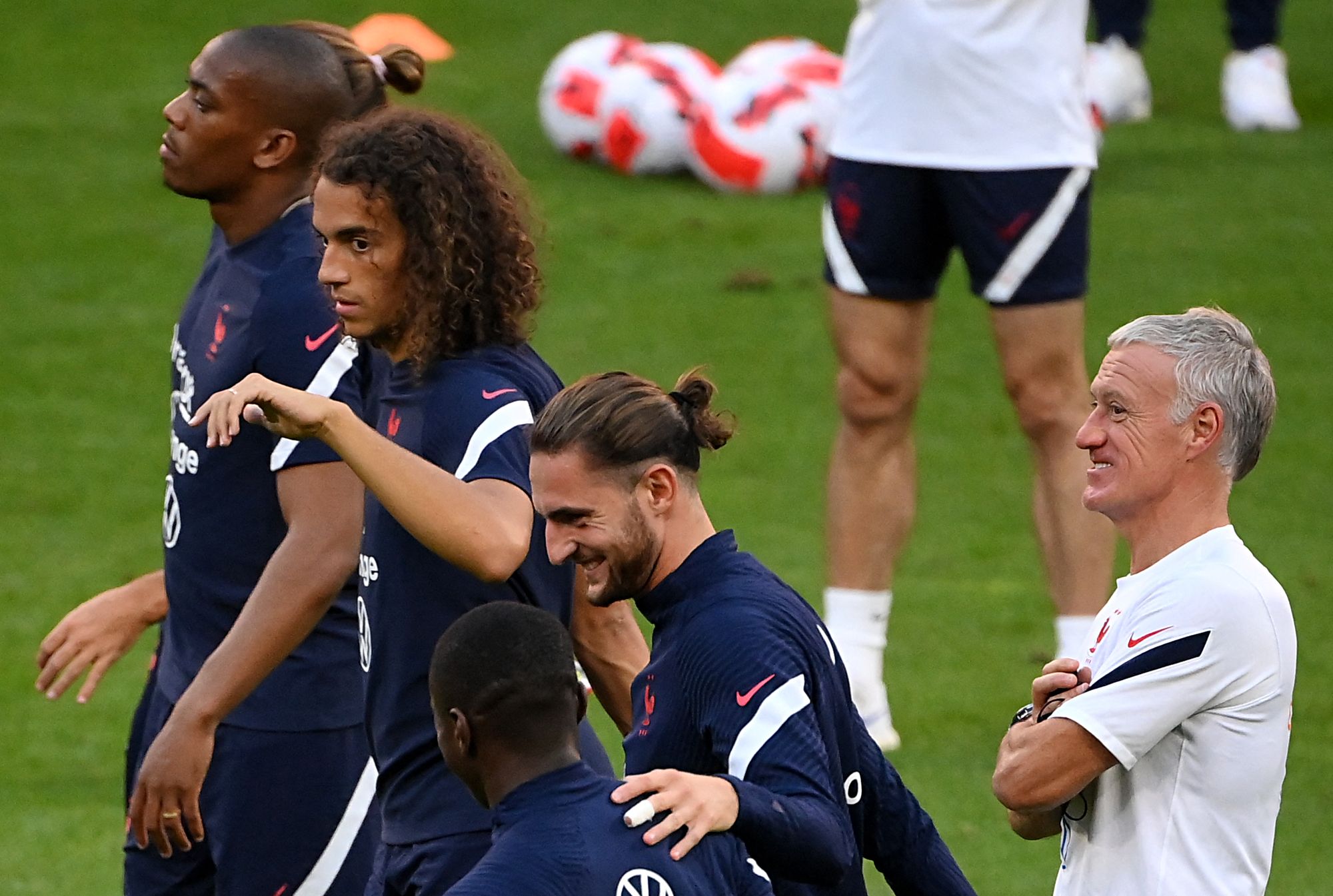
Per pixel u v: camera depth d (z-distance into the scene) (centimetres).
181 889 1648
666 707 1139
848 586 2498
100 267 4825
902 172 2434
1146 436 1198
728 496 3606
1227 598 1170
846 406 2503
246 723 1563
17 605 3088
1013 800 1191
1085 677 1217
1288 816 2245
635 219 5122
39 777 2445
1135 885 1182
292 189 1586
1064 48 2416
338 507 1475
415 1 6788
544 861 1034
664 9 6831
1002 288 2423
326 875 1578
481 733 1070
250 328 1542
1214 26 6806
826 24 6700
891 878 1287
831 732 1156
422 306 1334
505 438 1306
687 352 4344
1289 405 4034
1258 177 5434
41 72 6150
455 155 1343
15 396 4091
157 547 3375
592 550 1148
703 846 1069
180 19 6588
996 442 3912
